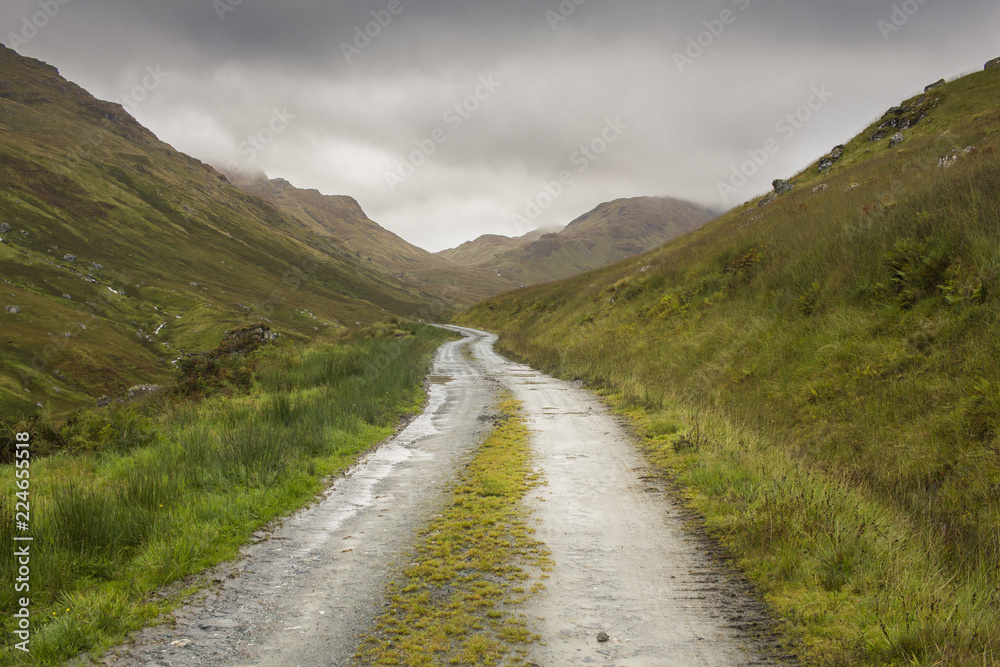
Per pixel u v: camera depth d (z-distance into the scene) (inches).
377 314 5959.6
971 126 941.8
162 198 6855.3
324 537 230.8
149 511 236.8
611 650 142.4
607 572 191.0
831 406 364.8
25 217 4881.9
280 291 5792.3
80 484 274.8
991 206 386.9
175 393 626.8
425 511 261.7
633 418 469.7
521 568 195.8
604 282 1510.8
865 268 465.7
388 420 501.7
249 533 233.3
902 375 341.7
